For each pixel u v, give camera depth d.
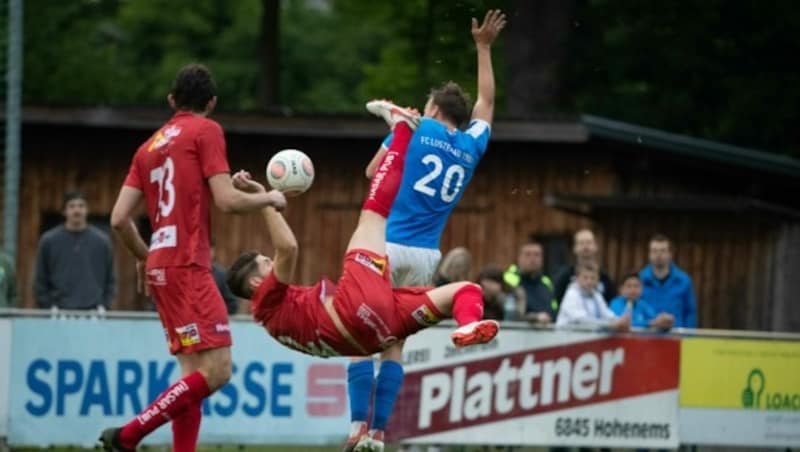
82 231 43.06
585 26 88.62
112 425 38.44
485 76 28.27
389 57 98.75
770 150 85.62
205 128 26.41
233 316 39.12
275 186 26.67
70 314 38.44
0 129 57.50
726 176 62.12
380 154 27.56
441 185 27.08
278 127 58.59
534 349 40.06
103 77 104.75
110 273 43.53
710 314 61.78
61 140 60.03
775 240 61.56
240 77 129.75
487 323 25.12
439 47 84.06
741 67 88.25
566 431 40.19
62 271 42.69
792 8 86.19
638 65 87.62
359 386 28.23
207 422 38.72
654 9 88.25
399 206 27.05
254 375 38.91
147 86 124.19
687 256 61.72
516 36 82.56
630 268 61.25
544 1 82.75
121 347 38.50
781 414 41.47
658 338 40.69
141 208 59.09
